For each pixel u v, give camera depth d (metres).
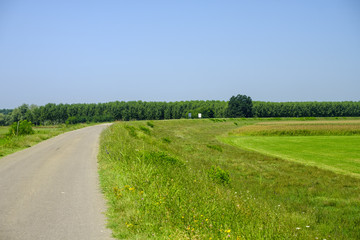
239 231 6.13
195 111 147.62
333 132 57.41
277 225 7.08
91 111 142.25
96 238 5.66
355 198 13.91
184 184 9.90
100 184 10.48
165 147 26.86
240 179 17.69
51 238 5.63
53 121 135.12
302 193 14.87
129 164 12.34
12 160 16.38
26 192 9.30
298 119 137.38
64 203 8.09
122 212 7.15
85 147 23.36
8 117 129.50
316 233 8.24
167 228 6.17
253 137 53.56
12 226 6.29
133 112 147.25
